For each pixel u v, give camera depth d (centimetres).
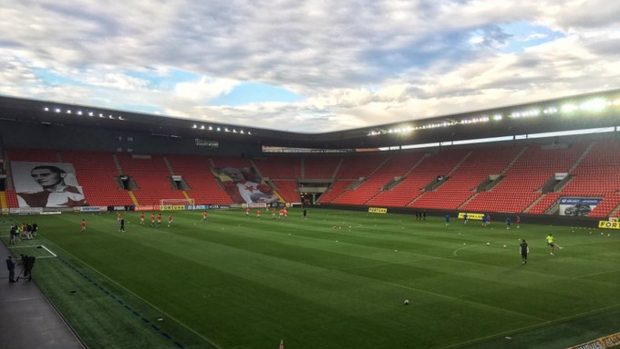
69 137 8062
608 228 4844
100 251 3161
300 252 3177
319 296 2011
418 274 2469
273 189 9356
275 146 10000
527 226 5141
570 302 1922
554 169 6456
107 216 6125
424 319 1694
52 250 3192
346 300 1948
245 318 1700
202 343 1448
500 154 7525
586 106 4859
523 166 6906
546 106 5175
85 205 6994
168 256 2981
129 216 6156
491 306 1864
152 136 8975
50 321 1645
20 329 1561
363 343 1454
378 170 9106
